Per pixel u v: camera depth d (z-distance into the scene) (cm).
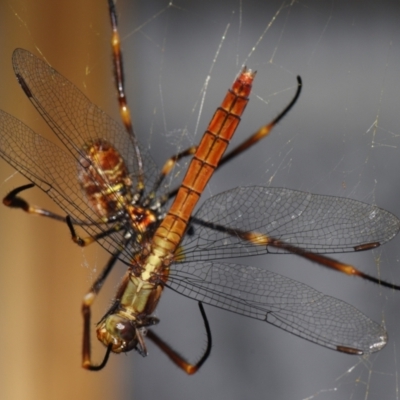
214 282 51
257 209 51
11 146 51
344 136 54
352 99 54
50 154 51
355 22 54
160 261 52
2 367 54
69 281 54
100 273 53
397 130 53
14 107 54
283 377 54
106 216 52
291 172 54
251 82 51
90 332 52
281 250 51
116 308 52
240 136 54
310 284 54
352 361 54
